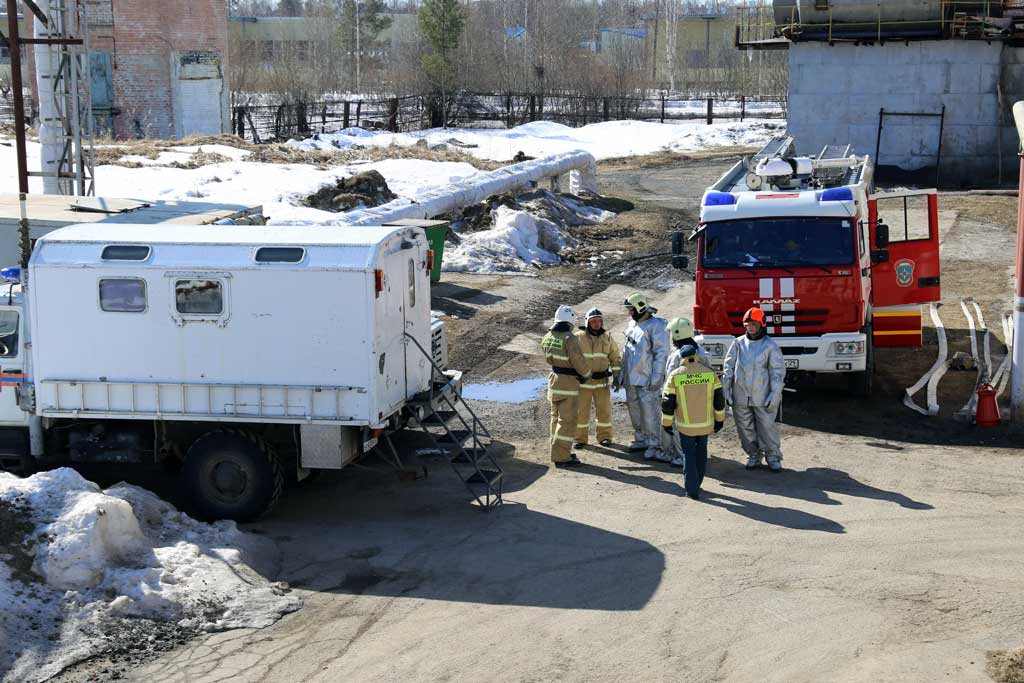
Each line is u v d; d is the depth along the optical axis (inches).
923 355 714.8
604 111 2475.4
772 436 502.9
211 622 351.3
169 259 438.0
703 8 5128.0
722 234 599.8
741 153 1975.9
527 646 334.3
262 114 2233.0
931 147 1537.9
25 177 821.9
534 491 482.0
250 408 439.5
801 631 338.6
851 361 587.2
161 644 337.1
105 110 1818.4
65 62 858.1
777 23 1572.3
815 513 445.4
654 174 1718.8
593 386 544.1
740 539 417.4
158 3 1814.7
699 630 341.7
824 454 534.6
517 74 2652.6
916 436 566.3
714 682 309.3
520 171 1254.3
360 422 434.0
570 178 1443.2
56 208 647.8
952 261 1002.1
